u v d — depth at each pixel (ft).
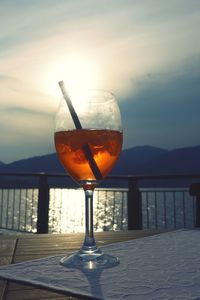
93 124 1.68
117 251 1.84
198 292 1.22
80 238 2.21
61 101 1.78
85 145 1.63
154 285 1.29
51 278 1.37
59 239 2.18
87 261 1.58
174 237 2.22
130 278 1.37
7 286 1.30
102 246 1.97
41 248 1.93
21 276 1.39
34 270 1.48
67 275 1.41
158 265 1.56
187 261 1.63
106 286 1.28
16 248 1.93
